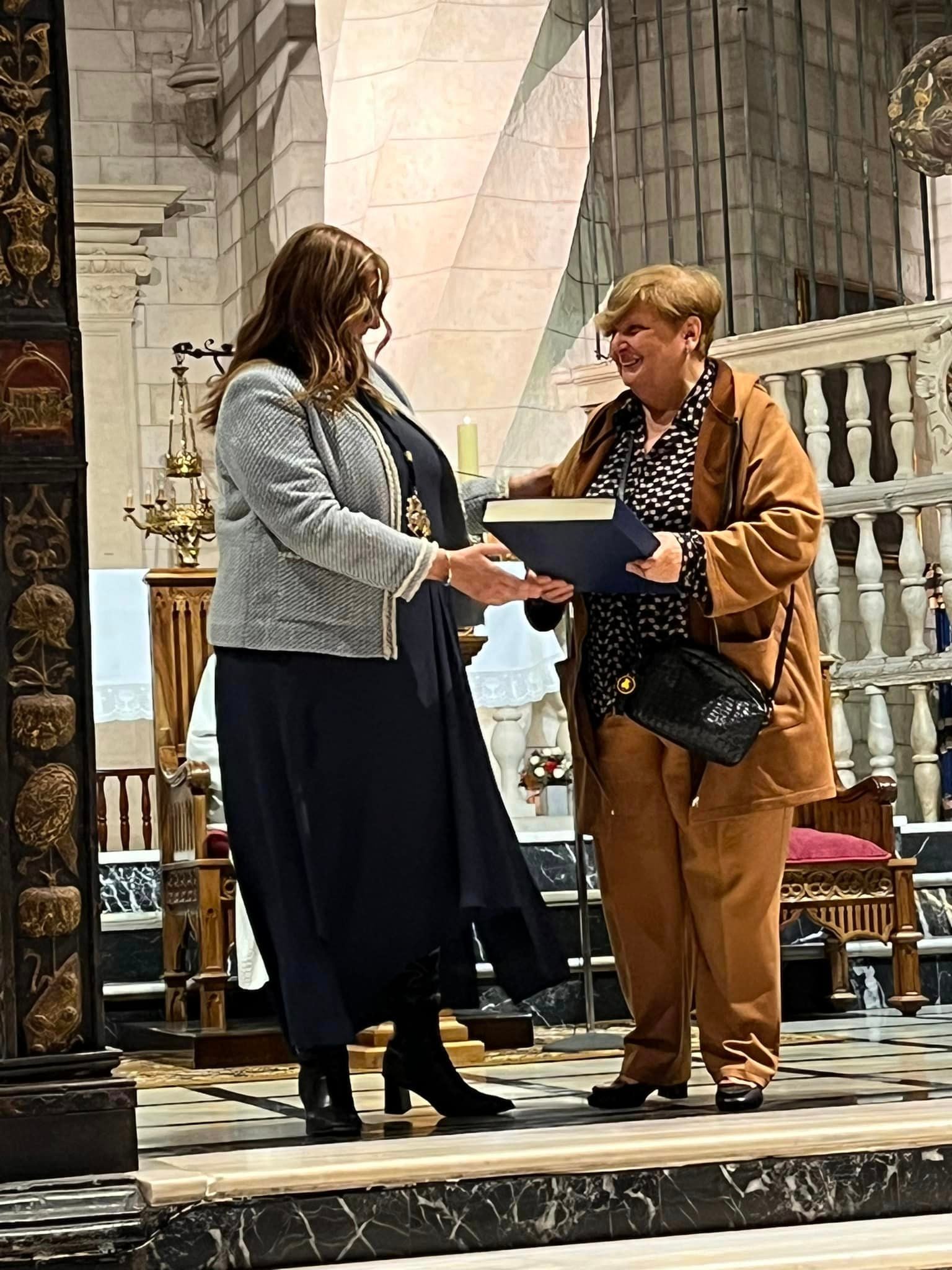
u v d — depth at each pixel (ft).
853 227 33.78
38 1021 10.65
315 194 34.14
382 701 12.00
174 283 39.22
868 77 34.45
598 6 29.17
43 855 10.78
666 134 29.53
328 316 12.32
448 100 26.73
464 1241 10.52
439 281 26.78
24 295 10.96
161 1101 14.88
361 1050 16.33
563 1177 10.72
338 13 26.63
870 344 26.71
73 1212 9.97
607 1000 21.20
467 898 11.79
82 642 10.98
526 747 23.80
